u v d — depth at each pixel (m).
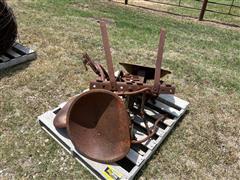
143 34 5.39
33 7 6.39
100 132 2.34
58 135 2.47
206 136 2.86
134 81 2.48
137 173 2.36
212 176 2.42
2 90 3.25
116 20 6.08
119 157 2.22
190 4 8.79
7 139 2.58
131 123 2.40
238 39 5.72
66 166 2.36
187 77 3.96
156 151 2.59
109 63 2.39
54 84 3.47
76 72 3.79
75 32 5.13
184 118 3.10
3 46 3.63
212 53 4.87
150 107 3.03
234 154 2.67
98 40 4.88
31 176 2.26
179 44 5.12
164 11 7.62
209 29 6.24
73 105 2.16
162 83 2.49
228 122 3.11
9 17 3.60
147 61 4.30
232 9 8.47
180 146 2.69
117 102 2.17
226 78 4.02
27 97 3.18
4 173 2.26
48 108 3.05
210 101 3.45
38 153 2.46
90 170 2.28
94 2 7.61
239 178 2.42
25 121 2.82
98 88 2.38
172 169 2.44
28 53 3.92
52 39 4.73
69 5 6.93
